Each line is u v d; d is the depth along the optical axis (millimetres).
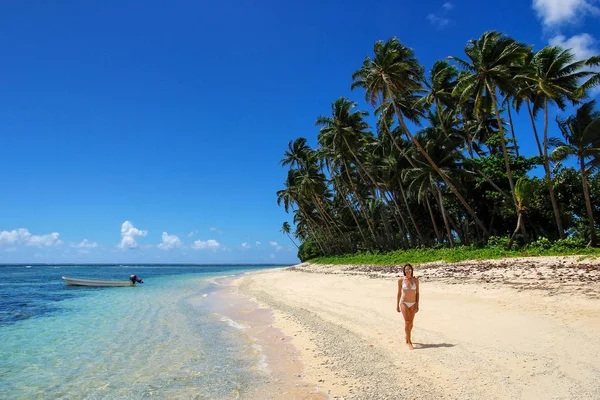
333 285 23719
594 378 5832
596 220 26719
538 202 27672
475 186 32625
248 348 10023
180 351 10062
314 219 64000
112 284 35594
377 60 28922
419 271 22938
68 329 13719
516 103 28875
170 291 29547
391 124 37344
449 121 34000
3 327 14312
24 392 7305
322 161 45000
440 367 7004
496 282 15977
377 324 11227
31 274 76750
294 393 6492
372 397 5977
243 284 34594
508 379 6109
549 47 24094
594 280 13484
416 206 42156
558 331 8531
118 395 6961
